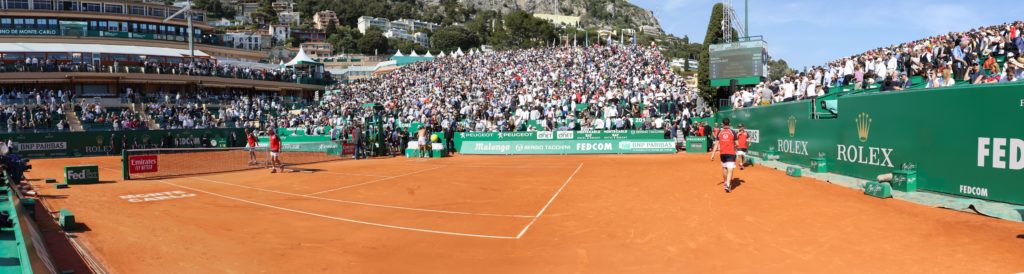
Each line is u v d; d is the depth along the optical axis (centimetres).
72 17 6206
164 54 6194
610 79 4541
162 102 5203
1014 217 1026
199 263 872
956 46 2166
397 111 4616
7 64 5116
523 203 1448
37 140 3597
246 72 6266
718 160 2448
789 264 819
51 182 2062
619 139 3281
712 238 999
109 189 1839
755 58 3644
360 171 2392
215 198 1605
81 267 845
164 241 1020
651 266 835
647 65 5291
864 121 1608
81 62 5891
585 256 905
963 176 1262
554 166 2459
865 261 816
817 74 3017
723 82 3781
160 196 1655
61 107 4544
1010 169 1153
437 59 7219
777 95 3103
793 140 2127
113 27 6438
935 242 900
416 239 1046
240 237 1062
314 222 1219
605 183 1786
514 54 6575
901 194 1325
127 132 3938
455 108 4275
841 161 1741
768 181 1639
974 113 1234
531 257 906
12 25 5975
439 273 819
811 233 1002
